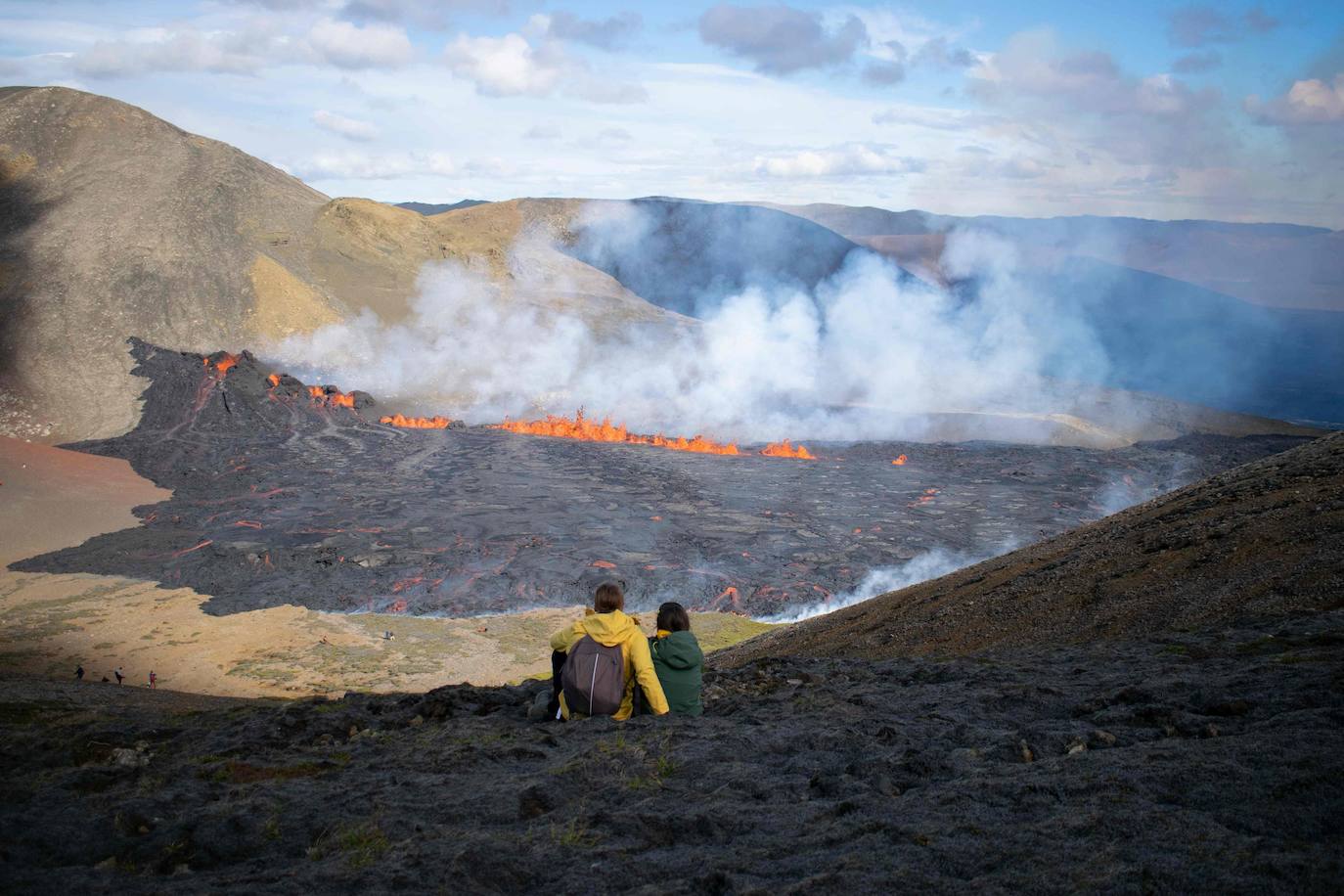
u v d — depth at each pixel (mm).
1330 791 3809
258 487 121125
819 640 20531
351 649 61812
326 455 140375
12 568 84375
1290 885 2982
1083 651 10383
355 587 80312
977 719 6879
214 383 161500
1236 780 4113
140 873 4395
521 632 68062
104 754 7773
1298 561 11812
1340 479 15219
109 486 117562
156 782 6223
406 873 3951
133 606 72312
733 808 4652
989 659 11219
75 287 181000
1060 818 3883
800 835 4195
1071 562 17375
